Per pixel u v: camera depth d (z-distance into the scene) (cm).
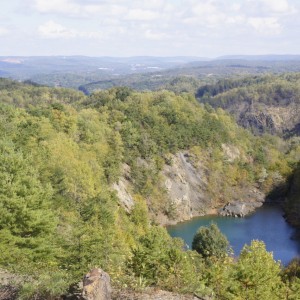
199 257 4056
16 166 3073
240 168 13000
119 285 1905
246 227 9894
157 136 11531
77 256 2422
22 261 2409
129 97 13500
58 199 4709
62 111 9156
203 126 13025
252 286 2344
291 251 8050
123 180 10125
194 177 12044
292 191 11919
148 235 2541
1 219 2755
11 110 7975
